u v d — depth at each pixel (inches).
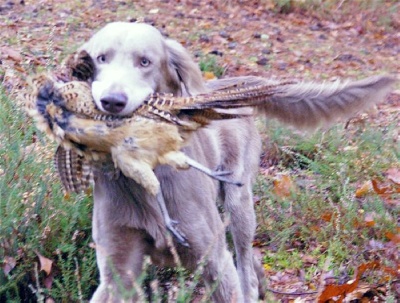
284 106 101.2
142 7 215.3
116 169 86.8
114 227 90.9
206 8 229.0
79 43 165.9
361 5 250.1
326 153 126.0
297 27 229.5
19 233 98.3
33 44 162.2
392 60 210.5
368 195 118.0
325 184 120.9
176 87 91.4
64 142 82.8
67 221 99.8
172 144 82.7
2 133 103.0
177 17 213.9
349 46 218.8
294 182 122.5
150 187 82.6
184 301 85.4
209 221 93.0
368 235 112.2
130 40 86.9
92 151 83.7
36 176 100.7
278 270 110.0
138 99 82.7
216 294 93.4
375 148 130.7
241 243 107.3
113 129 81.7
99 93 81.9
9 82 122.5
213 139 102.0
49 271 96.7
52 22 184.9
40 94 82.5
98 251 91.8
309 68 191.8
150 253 93.2
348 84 101.3
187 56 91.7
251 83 108.2
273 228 115.0
